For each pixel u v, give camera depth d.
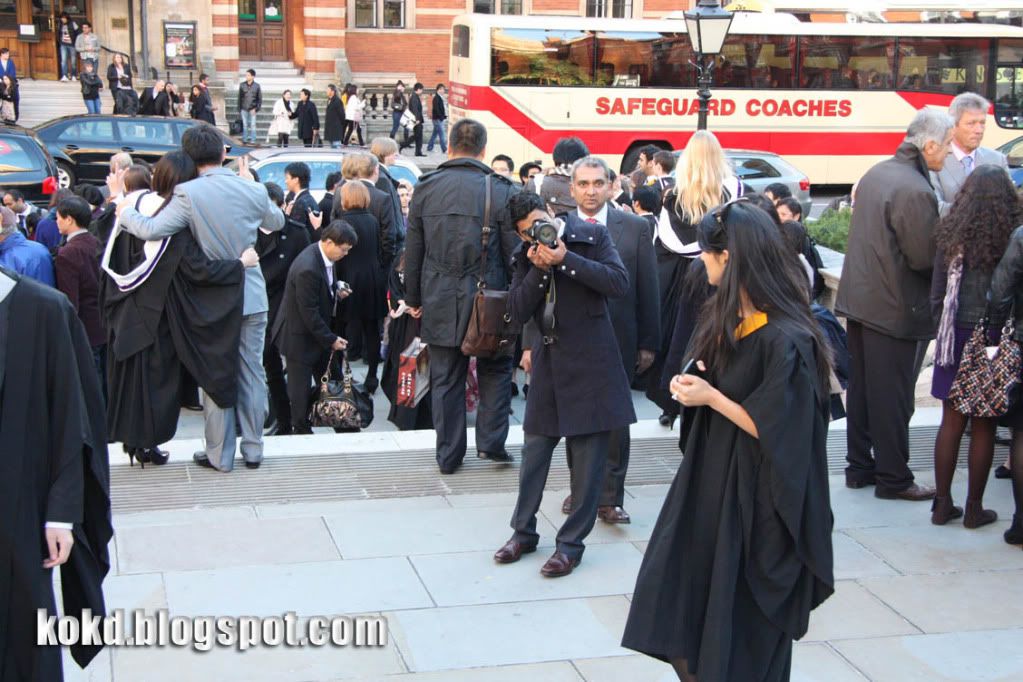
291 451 6.95
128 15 28.52
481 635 4.70
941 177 6.62
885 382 6.20
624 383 5.23
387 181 10.43
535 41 21.89
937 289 5.80
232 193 6.21
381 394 10.41
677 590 3.53
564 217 5.28
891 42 23.16
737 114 22.86
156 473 6.52
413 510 6.07
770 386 3.35
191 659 4.44
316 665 4.41
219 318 6.19
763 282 3.40
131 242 6.19
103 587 5.04
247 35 30.56
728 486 3.46
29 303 3.46
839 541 5.75
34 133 17.33
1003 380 5.48
